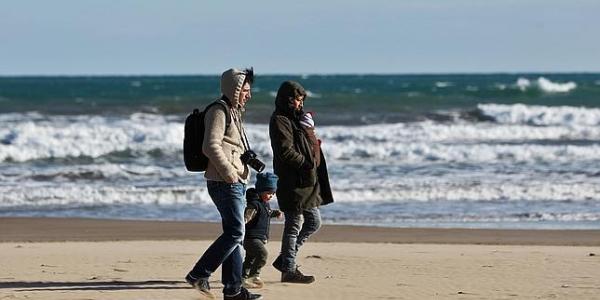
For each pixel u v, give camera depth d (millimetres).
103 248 36625
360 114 116875
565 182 61156
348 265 30484
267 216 24344
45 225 45688
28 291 24297
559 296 24438
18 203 53750
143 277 27141
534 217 48906
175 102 143875
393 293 24656
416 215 49688
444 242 40000
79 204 53750
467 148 76125
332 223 46656
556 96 155875
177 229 44406
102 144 77000
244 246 24109
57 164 71500
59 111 121438
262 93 155000
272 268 29031
